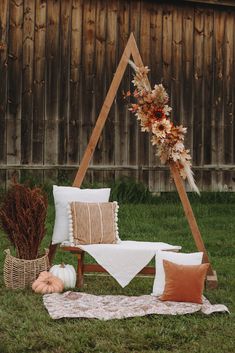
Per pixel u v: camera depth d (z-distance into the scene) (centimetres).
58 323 575
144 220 1059
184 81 1272
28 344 520
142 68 768
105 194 775
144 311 602
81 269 721
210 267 736
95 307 621
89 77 1218
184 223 1048
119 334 544
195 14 1278
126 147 1237
